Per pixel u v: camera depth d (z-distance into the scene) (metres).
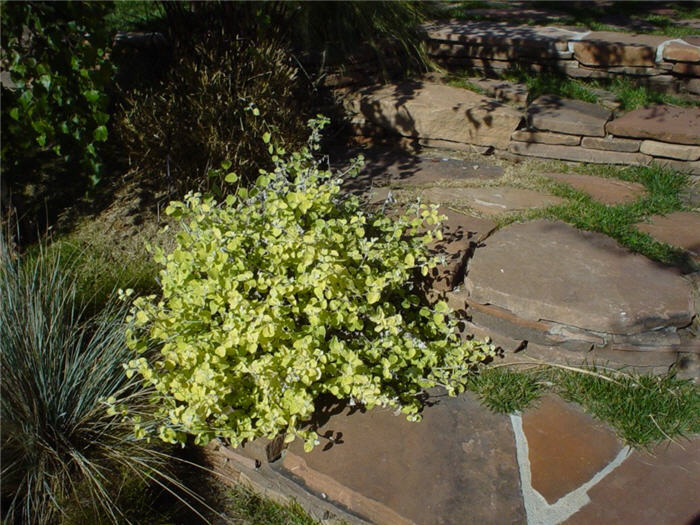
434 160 4.46
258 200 3.29
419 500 2.30
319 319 2.60
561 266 2.98
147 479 2.50
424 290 3.05
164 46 4.46
